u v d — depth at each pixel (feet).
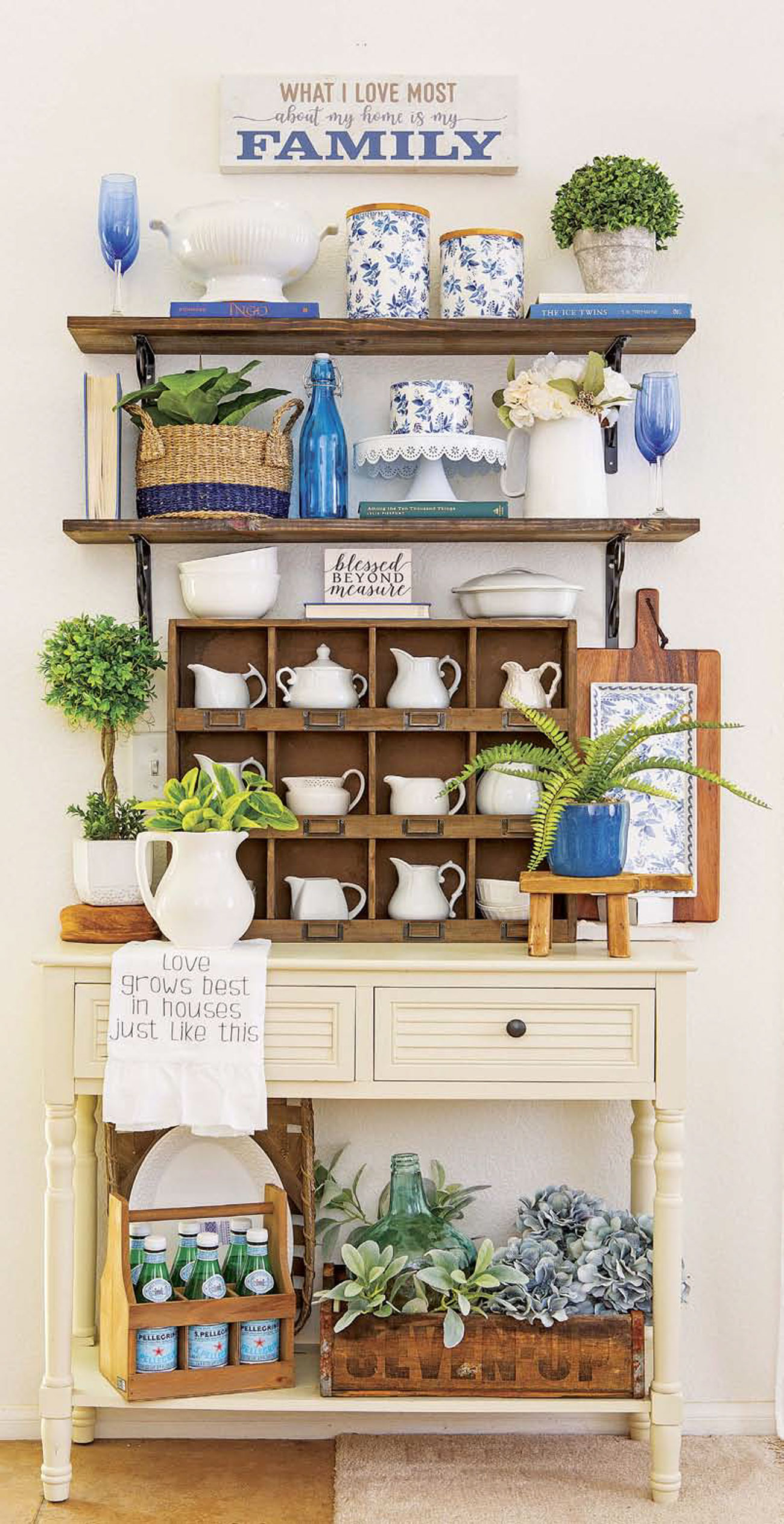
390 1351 7.14
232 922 7.18
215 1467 7.79
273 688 7.92
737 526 8.41
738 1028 8.41
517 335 7.87
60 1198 7.18
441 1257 7.34
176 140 8.35
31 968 8.32
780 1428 8.16
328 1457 7.94
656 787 8.32
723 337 8.41
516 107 8.34
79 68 8.33
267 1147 8.04
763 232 8.42
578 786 7.25
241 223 7.69
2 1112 8.32
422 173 8.39
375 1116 8.35
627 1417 8.20
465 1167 8.36
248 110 8.30
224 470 7.72
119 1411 8.17
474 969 7.06
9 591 8.31
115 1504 7.32
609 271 7.88
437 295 8.41
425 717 7.77
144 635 7.98
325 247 8.39
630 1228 7.80
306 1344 7.77
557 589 7.82
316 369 8.00
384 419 8.42
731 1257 8.41
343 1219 8.37
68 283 8.32
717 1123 8.41
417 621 7.84
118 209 7.75
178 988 7.00
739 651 8.42
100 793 8.21
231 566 7.82
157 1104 6.96
